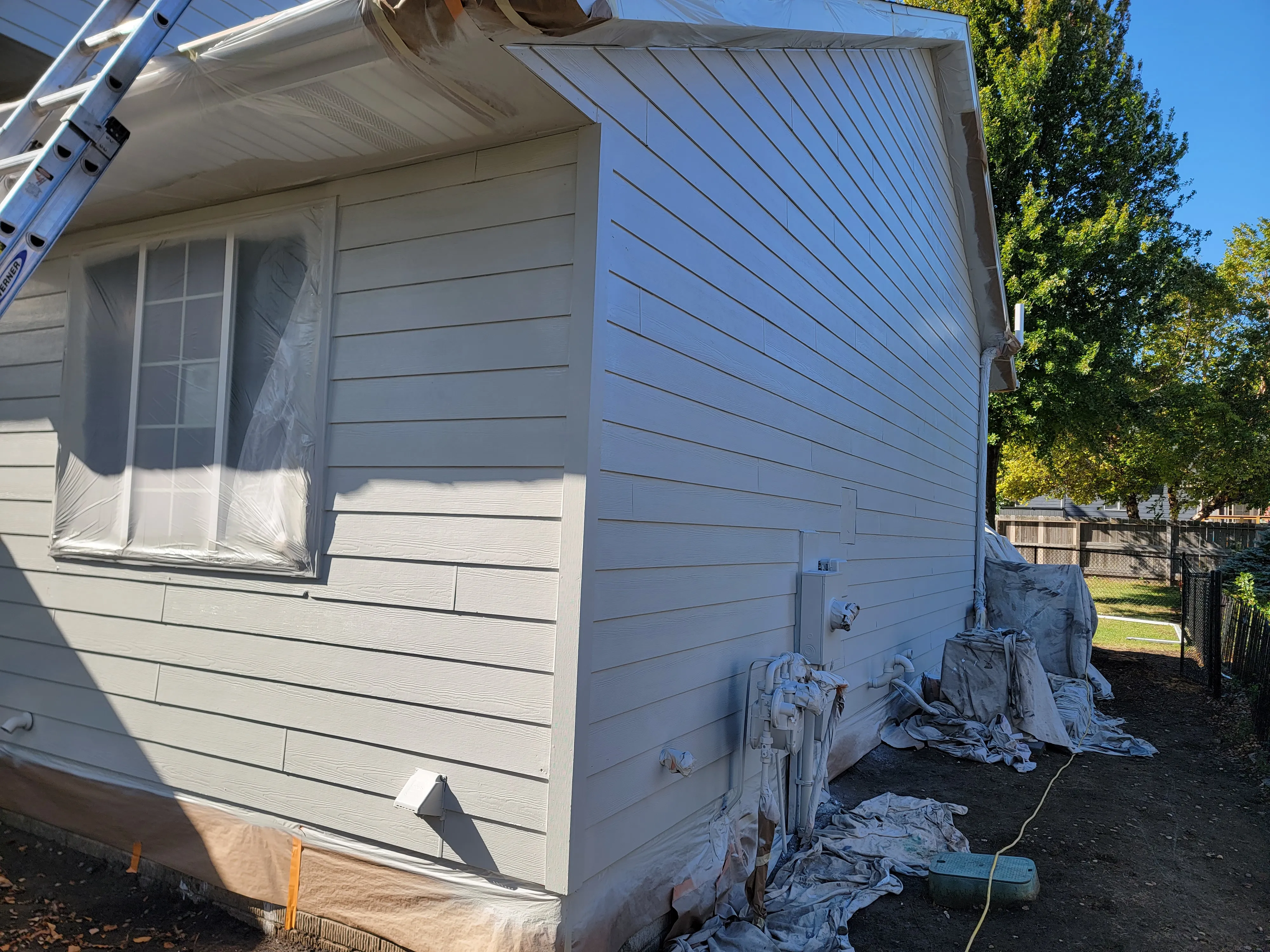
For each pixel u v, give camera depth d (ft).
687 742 11.76
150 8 8.54
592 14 7.50
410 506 10.28
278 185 11.50
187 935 10.89
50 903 11.48
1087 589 32.91
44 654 13.44
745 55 13.60
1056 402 53.72
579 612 9.04
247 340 11.84
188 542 12.04
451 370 10.16
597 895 9.66
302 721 10.84
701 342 12.03
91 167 7.84
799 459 15.93
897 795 18.38
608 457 9.62
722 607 12.80
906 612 24.57
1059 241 54.29
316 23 7.98
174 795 11.85
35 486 13.89
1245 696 28.63
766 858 11.94
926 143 25.98
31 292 14.32
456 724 9.72
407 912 9.90
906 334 24.17
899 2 20.57
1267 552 43.75
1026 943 11.93
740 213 13.42
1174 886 14.16
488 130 9.66
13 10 13.26
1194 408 67.31
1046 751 22.90
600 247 9.43
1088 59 56.34
